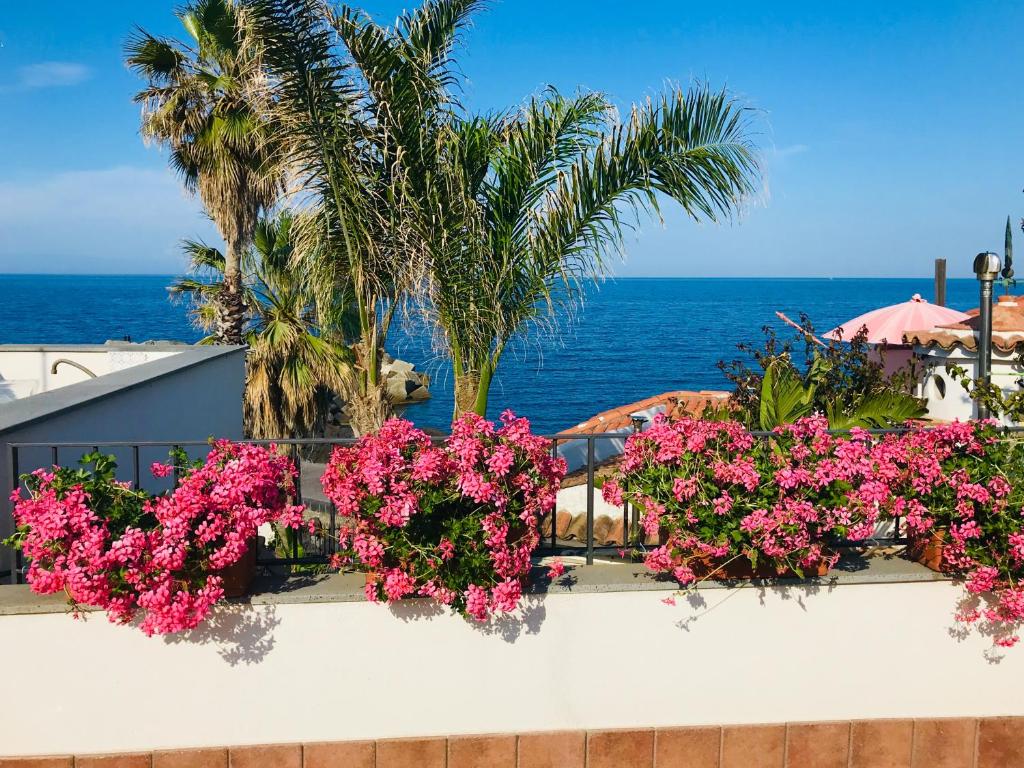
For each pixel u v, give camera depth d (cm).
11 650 368
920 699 414
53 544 346
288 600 380
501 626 392
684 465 391
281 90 720
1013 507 395
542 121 727
